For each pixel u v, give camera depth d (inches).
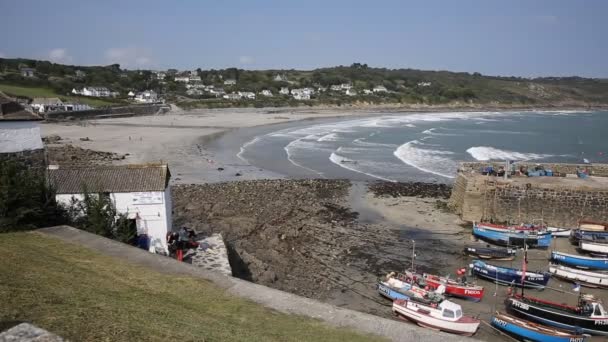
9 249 630.5
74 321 409.7
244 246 1187.9
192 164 2354.8
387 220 1502.2
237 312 543.2
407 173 2256.4
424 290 939.3
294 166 2397.9
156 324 443.5
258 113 6082.7
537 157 2728.8
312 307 600.1
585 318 838.5
